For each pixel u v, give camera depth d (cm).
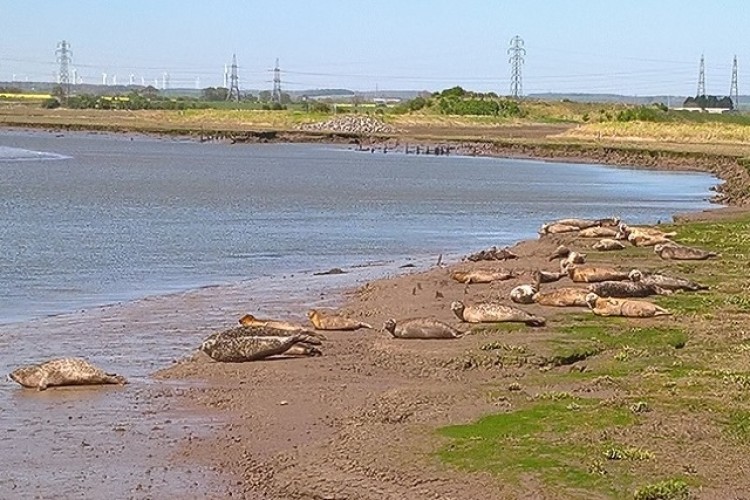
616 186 7575
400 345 2117
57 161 9619
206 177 7956
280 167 9388
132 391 1819
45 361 2033
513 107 18962
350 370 1945
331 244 4066
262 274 3253
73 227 4456
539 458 1355
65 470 1416
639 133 13300
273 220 4934
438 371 1914
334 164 9969
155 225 4619
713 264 3139
